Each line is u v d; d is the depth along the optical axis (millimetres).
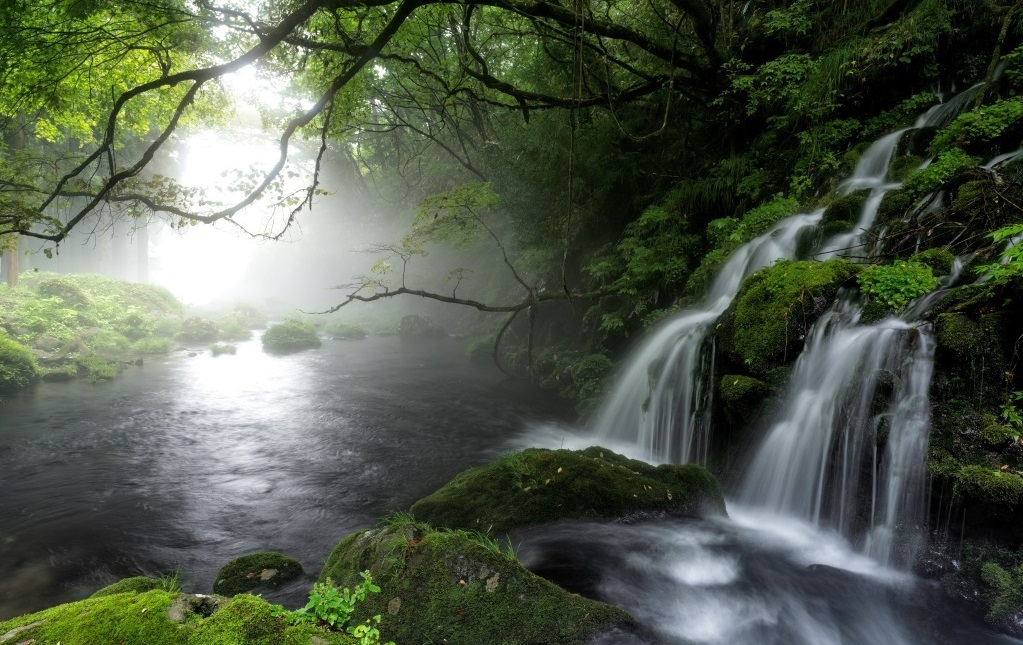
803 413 6297
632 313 12664
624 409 10266
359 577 3988
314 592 3168
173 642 2467
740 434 7027
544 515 5676
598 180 15273
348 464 8930
